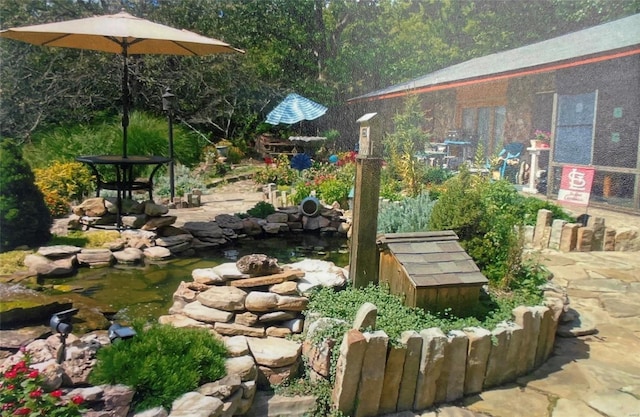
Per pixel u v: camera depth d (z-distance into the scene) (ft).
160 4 47.06
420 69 61.98
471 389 9.88
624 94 28.12
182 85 45.42
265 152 49.24
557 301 12.31
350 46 59.31
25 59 38.27
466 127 43.70
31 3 39.83
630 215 25.04
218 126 49.06
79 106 40.16
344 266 18.01
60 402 7.11
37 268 15.31
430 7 65.16
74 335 9.77
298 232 24.41
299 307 10.62
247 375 8.69
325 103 56.54
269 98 52.42
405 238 11.51
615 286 16.49
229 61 47.75
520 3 61.52
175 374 7.91
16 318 10.38
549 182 28.71
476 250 12.86
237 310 10.44
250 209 25.68
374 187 11.76
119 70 41.78
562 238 21.16
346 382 8.66
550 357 11.58
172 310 11.39
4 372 7.35
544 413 9.22
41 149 33.42
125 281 15.28
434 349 9.18
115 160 20.04
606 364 11.25
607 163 28.66
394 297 11.23
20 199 17.13
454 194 13.53
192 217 24.95
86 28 18.03
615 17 56.80
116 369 7.72
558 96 31.32
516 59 35.17
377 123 11.71
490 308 11.43
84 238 18.69
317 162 43.91
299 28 56.54
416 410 9.27
